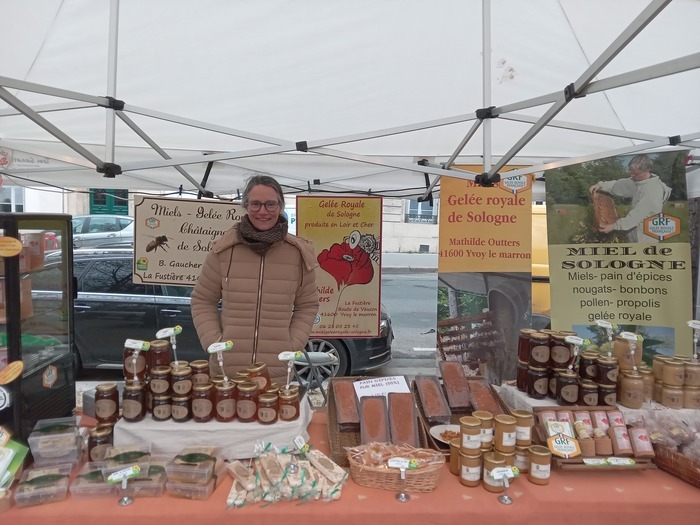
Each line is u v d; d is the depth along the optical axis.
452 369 2.04
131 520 1.28
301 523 1.32
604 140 2.99
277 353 2.01
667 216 2.67
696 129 2.82
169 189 3.66
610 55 1.31
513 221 3.15
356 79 2.46
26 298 1.57
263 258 2.00
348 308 3.40
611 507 1.39
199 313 2.05
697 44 2.22
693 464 1.50
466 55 2.32
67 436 1.53
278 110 2.71
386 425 1.67
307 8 2.03
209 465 1.42
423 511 1.34
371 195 3.65
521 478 1.53
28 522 1.27
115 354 4.61
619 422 1.68
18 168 3.11
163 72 2.38
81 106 2.10
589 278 2.77
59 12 2.03
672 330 2.64
